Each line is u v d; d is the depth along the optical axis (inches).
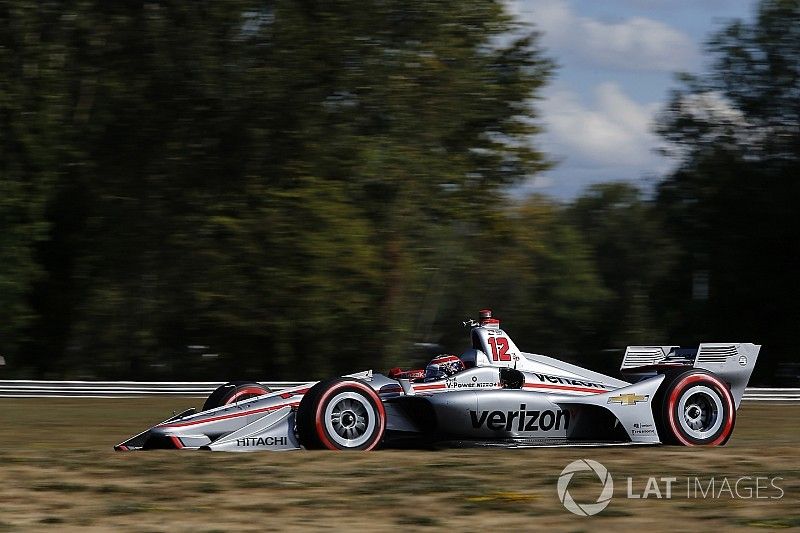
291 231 3132.4
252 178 3284.9
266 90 3218.5
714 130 4662.9
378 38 3307.1
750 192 4490.7
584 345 6943.9
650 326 6294.3
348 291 3218.5
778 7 4471.0
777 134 4557.1
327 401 1060.5
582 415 1167.6
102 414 1829.5
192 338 3690.9
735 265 4589.1
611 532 671.1
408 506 761.6
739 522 703.7
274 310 3189.0
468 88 3481.8
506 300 5487.2
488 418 1118.4
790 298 4557.1
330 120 3346.5
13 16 3159.5
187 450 1060.5
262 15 3299.7
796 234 4473.4
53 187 3284.9
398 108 3326.8
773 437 1375.5
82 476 893.2
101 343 3708.2
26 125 3174.2
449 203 3516.2
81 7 3193.9
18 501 780.6
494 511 743.7
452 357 1208.8
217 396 1232.2
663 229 4872.0
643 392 1171.9
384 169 3287.4
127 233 3427.7
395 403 1130.0
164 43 3253.0
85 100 3388.3
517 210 3850.9
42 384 2445.9
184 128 3353.8
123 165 3422.7
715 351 1230.9
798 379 4606.3
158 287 3535.9
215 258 3228.3
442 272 3843.5
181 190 3361.2
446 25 3420.3
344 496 801.6
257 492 818.2
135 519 713.0
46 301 3644.2
